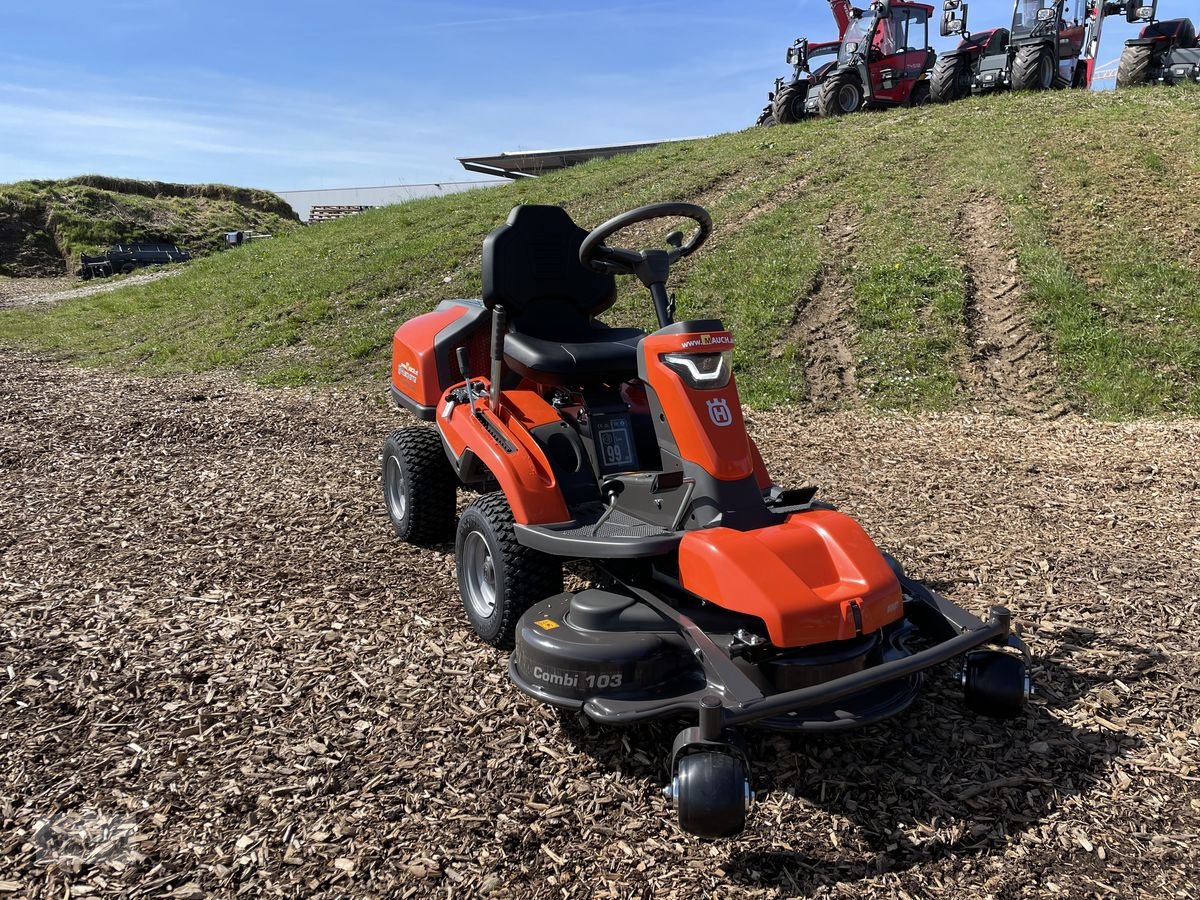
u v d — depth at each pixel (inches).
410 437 209.3
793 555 125.0
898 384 369.4
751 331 417.4
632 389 177.3
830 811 120.4
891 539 215.9
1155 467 274.4
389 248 644.1
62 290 991.0
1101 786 124.7
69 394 404.5
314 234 789.9
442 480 206.1
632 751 133.2
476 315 203.8
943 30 776.9
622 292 481.4
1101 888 106.6
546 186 746.8
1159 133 560.1
